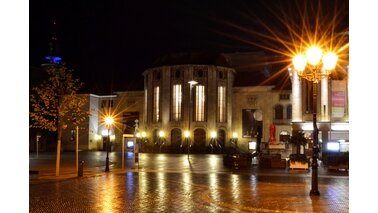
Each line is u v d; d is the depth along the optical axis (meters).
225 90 70.56
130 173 25.75
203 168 30.77
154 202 13.70
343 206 13.07
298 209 12.48
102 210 12.14
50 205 13.01
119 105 78.25
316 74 15.38
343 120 46.00
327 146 34.47
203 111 69.00
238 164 31.94
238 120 71.25
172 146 68.31
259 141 40.22
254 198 14.78
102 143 78.06
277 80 71.44
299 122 46.97
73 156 50.75
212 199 14.47
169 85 70.19
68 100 23.64
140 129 76.19
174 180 21.41
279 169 29.83
